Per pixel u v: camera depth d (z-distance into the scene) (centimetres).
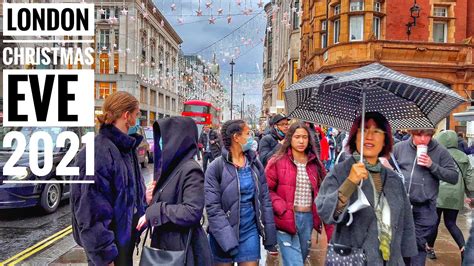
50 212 875
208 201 376
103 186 289
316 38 2388
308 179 422
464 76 1994
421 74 1986
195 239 294
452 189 536
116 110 304
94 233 284
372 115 276
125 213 304
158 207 282
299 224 416
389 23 2056
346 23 2011
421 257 449
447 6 2103
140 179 344
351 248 262
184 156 297
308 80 302
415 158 470
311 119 336
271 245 394
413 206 458
